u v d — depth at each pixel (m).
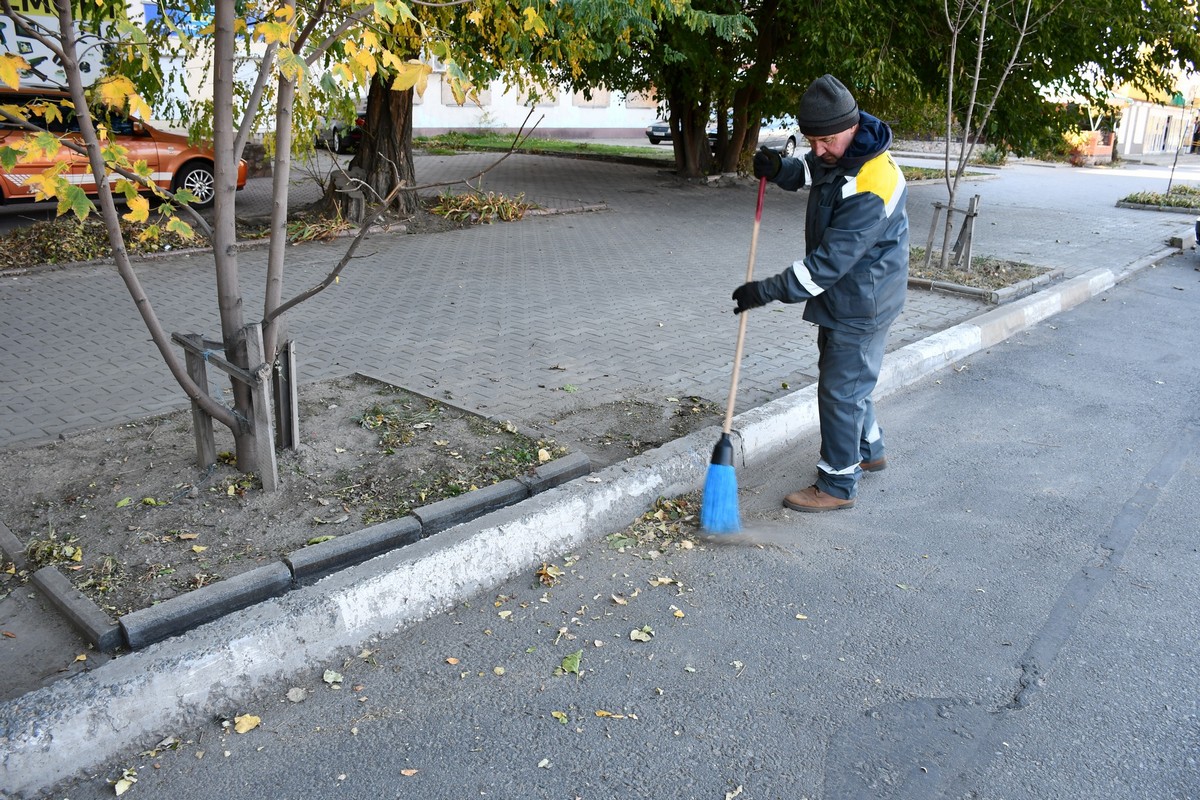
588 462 4.68
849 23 13.06
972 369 7.02
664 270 10.13
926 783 2.78
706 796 2.71
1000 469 5.14
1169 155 41.84
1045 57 13.38
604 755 2.87
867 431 4.89
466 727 2.99
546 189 17.20
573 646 3.42
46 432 5.00
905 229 4.23
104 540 3.78
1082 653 3.43
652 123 32.22
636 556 4.09
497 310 8.08
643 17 8.76
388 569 3.46
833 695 3.18
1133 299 9.71
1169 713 3.10
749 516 4.52
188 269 9.45
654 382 6.15
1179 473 5.11
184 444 4.67
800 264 4.00
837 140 3.93
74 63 3.26
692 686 3.21
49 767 2.68
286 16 3.86
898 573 4.00
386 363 6.43
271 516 4.01
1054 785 2.77
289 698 3.10
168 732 2.91
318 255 10.38
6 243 9.45
